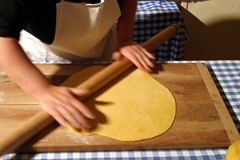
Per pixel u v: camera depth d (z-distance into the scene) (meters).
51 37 0.73
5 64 0.63
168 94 0.71
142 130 0.63
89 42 0.83
